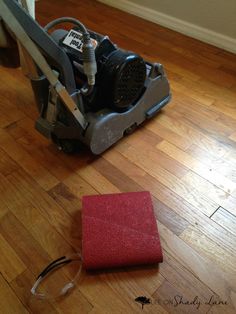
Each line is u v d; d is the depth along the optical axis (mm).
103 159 1260
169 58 1827
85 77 1131
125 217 1003
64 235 1013
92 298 868
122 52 1109
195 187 1146
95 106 1197
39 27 873
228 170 1202
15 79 1672
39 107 1194
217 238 994
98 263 902
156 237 954
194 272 914
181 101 1528
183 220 1045
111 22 2186
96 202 1044
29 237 1010
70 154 1283
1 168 1230
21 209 1089
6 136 1363
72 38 1123
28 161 1258
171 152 1282
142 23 2176
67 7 2361
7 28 870
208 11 1851
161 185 1158
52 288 892
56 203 1105
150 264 928
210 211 1067
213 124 1401
